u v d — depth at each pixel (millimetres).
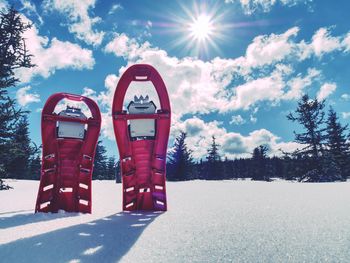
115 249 1678
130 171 3393
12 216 2916
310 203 3135
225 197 4109
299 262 1372
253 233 1902
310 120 21891
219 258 1474
